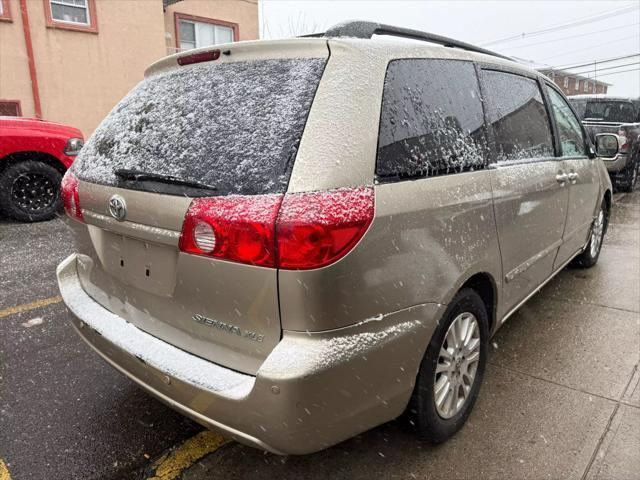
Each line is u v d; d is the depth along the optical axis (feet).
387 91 6.55
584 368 10.12
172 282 6.46
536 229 9.91
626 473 7.26
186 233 6.02
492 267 8.21
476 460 7.59
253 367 5.92
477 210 7.62
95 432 8.26
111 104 38.86
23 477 7.26
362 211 5.75
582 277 15.40
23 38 34.12
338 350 5.68
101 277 7.89
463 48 9.06
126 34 38.75
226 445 8.02
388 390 6.41
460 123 7.81
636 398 9.06
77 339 11.31
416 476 7.29
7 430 8.24
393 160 6.37
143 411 8.82
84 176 7.86
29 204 22.30
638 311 12.81
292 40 6.52
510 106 9.50
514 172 8.86
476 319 8.21
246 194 5.72
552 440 7.99
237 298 5.83
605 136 14.40
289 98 6.09
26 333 11.54
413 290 6.46
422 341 6.72
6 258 17.11
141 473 7.42
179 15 44.27
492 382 9.63
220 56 7.00
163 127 6.94
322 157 5.69
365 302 5.89
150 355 6.52
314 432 5.75
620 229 21.67
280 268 5.49
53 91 35.91
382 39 7.10
